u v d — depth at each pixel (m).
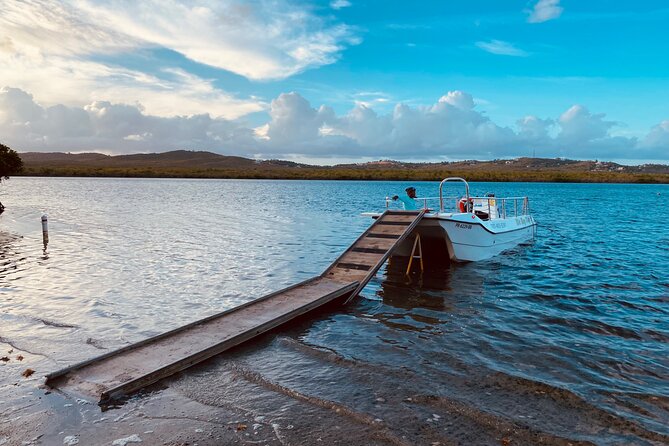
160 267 16.11
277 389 6.63
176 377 6.99
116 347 8.40
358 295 12.63
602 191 103.38
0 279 13.99
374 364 7.62
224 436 5.37
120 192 78.06
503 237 19.02
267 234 26.05
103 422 5.62
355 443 5.23
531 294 12.66
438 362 7.74
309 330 9.51
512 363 7.71
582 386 6.80
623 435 5.44
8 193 70.88
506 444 5.23
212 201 57.91
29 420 5.64
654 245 21.89
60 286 13.15
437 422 5.71
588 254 19.23
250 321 9.11
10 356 7.87
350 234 26.25
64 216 36.19
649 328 9.64
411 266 16.84
